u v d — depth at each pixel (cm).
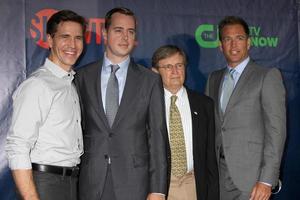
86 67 254
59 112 223
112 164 234
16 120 212
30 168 209
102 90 244
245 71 286
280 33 359
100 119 237
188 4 341
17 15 305
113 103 240
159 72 276
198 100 280
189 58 341
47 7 310
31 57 307
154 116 241
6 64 303
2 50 302
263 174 270
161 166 237
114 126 235
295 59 360
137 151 236
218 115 291
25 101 213
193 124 273
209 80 309
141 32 331
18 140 209
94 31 320
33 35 308
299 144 360
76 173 233
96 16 320
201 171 271
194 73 343
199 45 343
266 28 356
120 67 246
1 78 302
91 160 236
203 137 274
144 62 332
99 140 236
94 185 235
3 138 302
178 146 271
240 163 277
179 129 272
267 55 356
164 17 336
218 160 289
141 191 235
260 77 279
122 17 245
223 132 284
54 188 220
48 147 219
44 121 220
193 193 273
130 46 247
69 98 230
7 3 303
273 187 276
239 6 351
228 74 295
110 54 248
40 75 225
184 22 340
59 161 222
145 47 332
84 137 243
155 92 243
